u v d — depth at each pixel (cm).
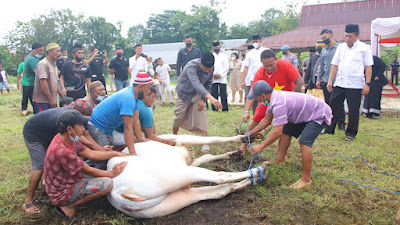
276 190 378
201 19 2480
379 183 392
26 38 2942
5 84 1575
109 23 3541
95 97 468
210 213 337
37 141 353
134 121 380
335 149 529
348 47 581
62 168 309
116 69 942
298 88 478
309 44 1855
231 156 479
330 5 2184
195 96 515
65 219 334
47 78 561
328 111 386
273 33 4056
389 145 546
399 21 959
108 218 329
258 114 486
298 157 497
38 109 577
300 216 324
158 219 328
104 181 320
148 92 373
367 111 803
